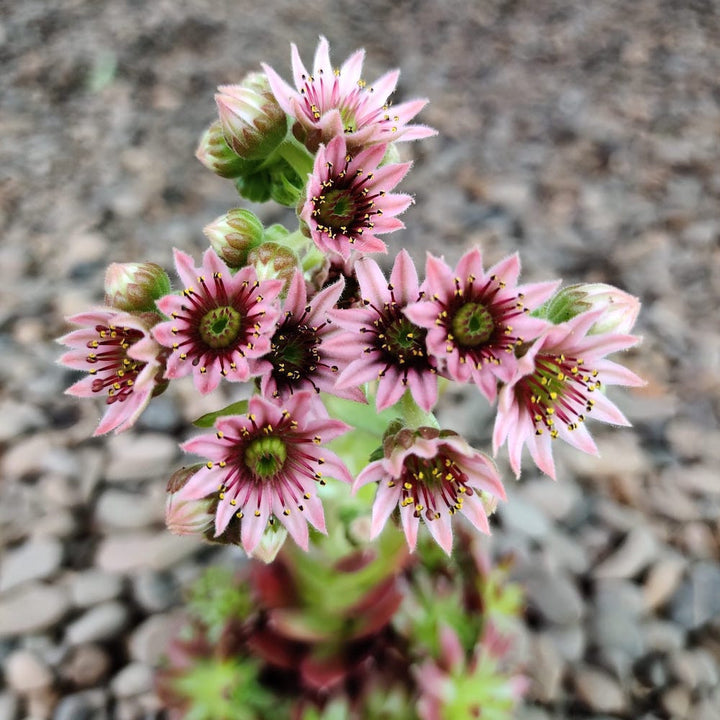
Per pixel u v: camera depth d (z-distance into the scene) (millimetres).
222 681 148
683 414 232
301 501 102
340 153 104
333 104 116
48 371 241
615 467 219
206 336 99
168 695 150
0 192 303
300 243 117
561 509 210
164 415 230
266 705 150
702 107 353
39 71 360
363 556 137
